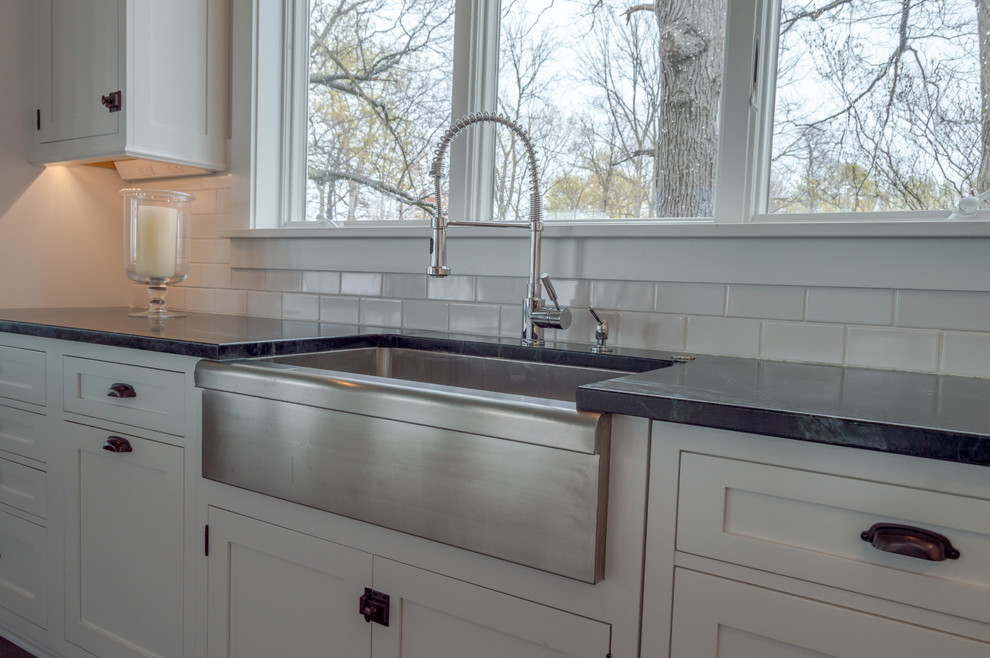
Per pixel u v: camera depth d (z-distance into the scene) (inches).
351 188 91.9
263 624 55.0
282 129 96.2
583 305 69.8
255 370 53.1
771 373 50.0
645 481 38.5
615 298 68.0
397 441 45.5
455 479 43.1
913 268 54.1
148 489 62.6
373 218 89.8
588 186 74.3
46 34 91.5
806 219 62.4
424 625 46.4
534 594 41.9
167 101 87.4
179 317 86.7
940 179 57.2
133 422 63.4
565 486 39.1
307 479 50.2
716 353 62.9
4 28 90.6
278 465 51.8
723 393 38.9
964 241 52.3
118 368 64.5
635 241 66.2
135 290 107.0
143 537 63.1
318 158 95.2
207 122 92.7
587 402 39.2
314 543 51.4
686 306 64.3
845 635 33.7
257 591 55.2
